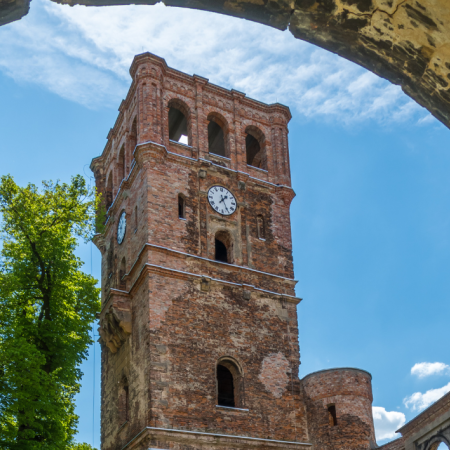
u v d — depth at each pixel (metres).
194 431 36.94
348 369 45.25
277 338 43.38
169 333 39.34
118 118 53.50
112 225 51.19
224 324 41.56
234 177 47.94
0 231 35.44
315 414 44.78
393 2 6.69
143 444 36.56
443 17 6.49
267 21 7.56
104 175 56.66
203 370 39.34
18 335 30.86
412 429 42.44
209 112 49.94
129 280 44.44
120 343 44.00
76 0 7.09
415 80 7.36
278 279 45.66
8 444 28.41
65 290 36.28
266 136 51.91
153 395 37.03
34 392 29.70
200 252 43.41
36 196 36.16
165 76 49.34
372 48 7.40
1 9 6.86
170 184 44.56
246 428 39.03
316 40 7.67
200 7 7.44
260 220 47.78
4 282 32.72
